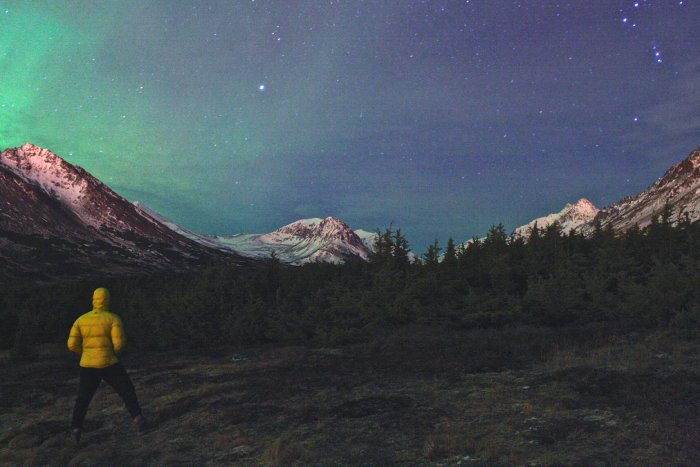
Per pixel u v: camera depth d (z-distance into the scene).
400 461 5.48
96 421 8.38
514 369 9.78
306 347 16.02
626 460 4.90
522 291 20.03
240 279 21.73
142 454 6.45
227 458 6.06
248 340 18.33
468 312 17.70
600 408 6.68
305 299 20.45
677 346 10.13
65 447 6.99
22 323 21.70
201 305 19.80
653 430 5.55
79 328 7.31
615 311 15.53
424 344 14.33
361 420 7.15
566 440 5.63
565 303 16.11
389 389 8.93
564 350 10.91
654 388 7.29
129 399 7.35
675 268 14.91
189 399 9.27
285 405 8.35
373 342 15.45
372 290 19.22
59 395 10.73
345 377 10.24
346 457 5.71
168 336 18.78
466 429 6.39
